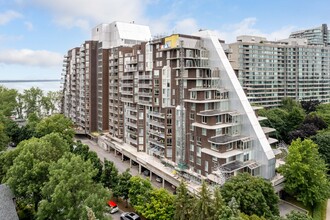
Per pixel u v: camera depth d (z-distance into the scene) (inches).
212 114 2417.6
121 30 4301.2
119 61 3897.6
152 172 2864.2
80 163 1658.5
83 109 4778.5
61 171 1577.3
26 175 1742.1
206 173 2469.2
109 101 4301.2
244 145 2426.2
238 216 1338.6
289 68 5698.8
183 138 2706.7
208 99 2532.0
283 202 2354.8
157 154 3041.3
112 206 2194.9
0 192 1788.9
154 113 3080.7
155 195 1923.0
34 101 5088.6
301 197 2178.9
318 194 2145.7
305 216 1472.7
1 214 1521.9
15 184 1761.8
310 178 2186.3
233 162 2361.0
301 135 3363.7
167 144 2888.8
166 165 2792.8
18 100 5017.2
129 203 2321.6
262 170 2397.9
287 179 2245.3
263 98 5502.0
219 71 2657.5
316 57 5895.7
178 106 2726.4
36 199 1776.6
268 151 2412.6
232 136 2492.6
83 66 4699.8
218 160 2320.4
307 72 5821.9
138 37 4409.5
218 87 2659.9
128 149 3447.3
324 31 7504.9
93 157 2721.5
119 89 3914.9
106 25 4426.7
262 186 1851.6
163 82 2874.0
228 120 2551.7
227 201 1770.4
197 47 2650.1
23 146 2052.2
